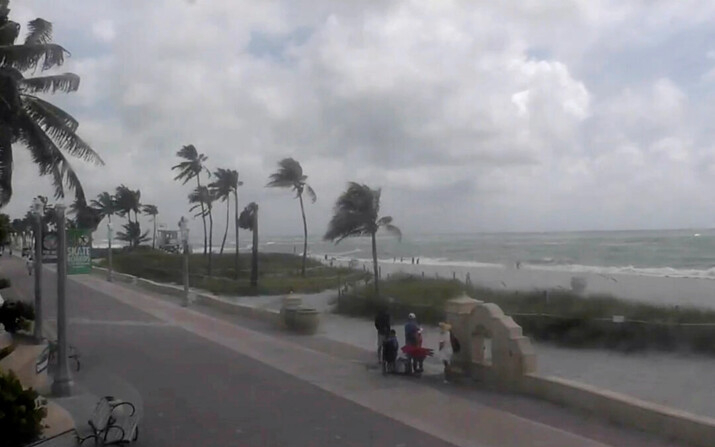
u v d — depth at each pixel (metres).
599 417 12.07
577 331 31.33
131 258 83.38
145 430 11.53
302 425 11.88
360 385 15.38
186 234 35.84
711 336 28.88
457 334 15.85
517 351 14.20
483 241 186.38
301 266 77.38
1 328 18.14
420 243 190.25
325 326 35.50
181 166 79.75
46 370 15.32
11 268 63.28
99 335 24.19
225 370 17.31
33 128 20.17
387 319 18.25
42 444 9.88
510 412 12.59
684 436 10.47
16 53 19.55
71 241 14.41
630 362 27.03
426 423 11.93
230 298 50.69
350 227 46.22
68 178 21.30
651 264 83.06
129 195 110.50
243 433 11.36
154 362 18.56
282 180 69.62
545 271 76.06
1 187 20.38
